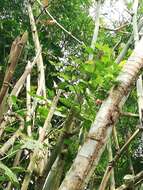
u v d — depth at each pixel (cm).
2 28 436
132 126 328
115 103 157
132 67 165
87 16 492
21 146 179
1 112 142
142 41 176
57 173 188
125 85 160
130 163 232
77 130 196
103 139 151
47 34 434
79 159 147
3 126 153
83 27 482
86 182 145
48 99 239
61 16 481
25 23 460
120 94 159
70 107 212
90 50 216
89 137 151
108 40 415
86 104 216
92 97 206
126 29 399
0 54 430
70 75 221
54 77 376
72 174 145
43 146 194
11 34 448
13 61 140
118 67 188
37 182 195
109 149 201
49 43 421
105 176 166
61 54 438
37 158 197
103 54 209
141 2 312
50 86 380
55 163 190
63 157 191
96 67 198
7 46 428
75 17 486
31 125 212
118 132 335
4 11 472
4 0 470
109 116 154
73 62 242
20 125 197
